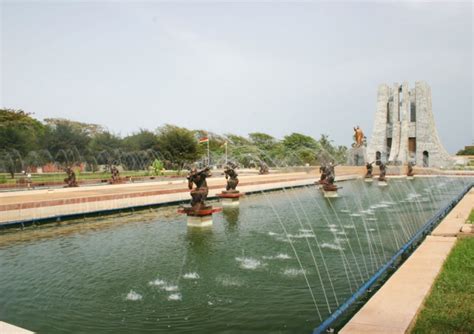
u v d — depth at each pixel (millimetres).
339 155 78375
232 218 19078
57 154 57781
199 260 11570
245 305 8094
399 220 18438
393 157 73125
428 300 6711
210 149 81188
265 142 86125
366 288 8117
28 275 10312
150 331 6980
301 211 21453
